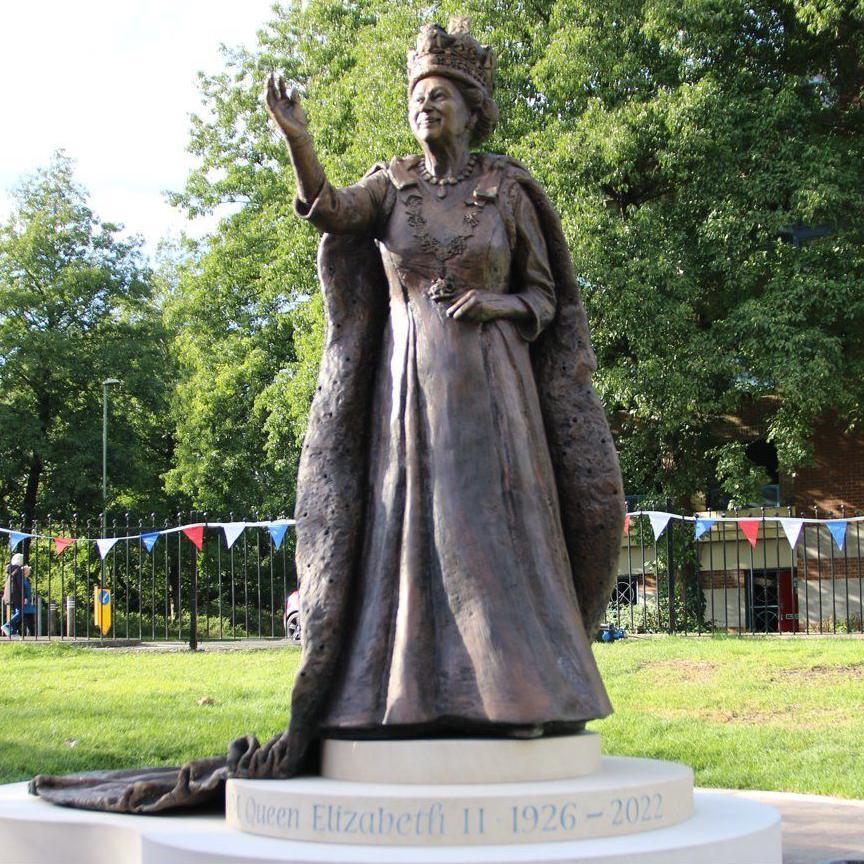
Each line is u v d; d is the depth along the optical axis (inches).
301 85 1461.6
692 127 874.1
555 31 930.7
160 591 1311.5
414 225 209.3
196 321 1553.9
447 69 213.0
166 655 698.8
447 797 166.4
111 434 1584.6
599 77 923.4
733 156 901.2
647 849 161.2
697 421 974.4
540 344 220.8
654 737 408.8
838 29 927.0
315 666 194.5
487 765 182.1
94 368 1546.5
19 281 1593.3
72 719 432.5
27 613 924.0
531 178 218.1
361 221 209.8
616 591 1051.3
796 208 876.0
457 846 163.5
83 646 767.7
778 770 358.6
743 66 955.3
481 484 198.2
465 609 191.2
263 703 466.6
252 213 1491.1
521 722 182.7
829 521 743.1
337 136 1029.2
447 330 205.6
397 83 920.3
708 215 901.2
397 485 202.2
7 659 679.7
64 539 837.2
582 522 215.3
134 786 202.5
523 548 198.2
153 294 1775.3
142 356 1569.9
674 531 946.7
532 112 934.4
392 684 189.6
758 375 877.2
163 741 390.6
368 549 202.4
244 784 184.1
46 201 1614.2
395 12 960.9
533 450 205.5
